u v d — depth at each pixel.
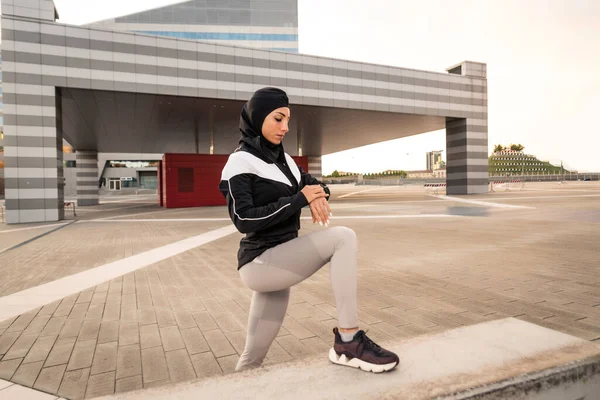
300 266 1.56
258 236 1.62
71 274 5.66
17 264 6.50
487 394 1.40
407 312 3.64
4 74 15.71
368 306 3.84
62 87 16.69
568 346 1.77
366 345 1.55
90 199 34.44
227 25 49.00
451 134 29.19
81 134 29.14
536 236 8.41
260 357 1.89
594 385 1.66
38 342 3.07
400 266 5.75
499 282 4.68
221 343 3.02
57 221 16.34
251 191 1.57
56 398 2.19
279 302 1.84
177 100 19.86
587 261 5.78
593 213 13.05
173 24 48.22
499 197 24.44
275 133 1.65
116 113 22.52
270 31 49.66
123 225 13.62
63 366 2.63
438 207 18.12
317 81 22.03
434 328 3.22
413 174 174.25
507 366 1.57
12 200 15.81
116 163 67.56
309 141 38.16
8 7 15.71
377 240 8.42
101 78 17.28
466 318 3.44
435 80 26.17
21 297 4.43
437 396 1.35
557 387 1.56
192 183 26.81
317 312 3.72
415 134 34.81
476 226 10.57
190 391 1.45
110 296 4.44
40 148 16.20
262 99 1.61
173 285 4.93
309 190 1.49
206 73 19.33
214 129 29.06
